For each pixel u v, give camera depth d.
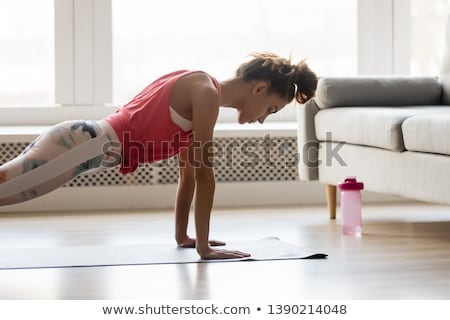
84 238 3.68
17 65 5.39
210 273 2.80
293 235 3.73
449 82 4.51
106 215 4.55
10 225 4.17
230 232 3.83
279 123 5.42
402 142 3.63
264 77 3.12
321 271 2.84
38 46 5.39
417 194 3.52
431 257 3.12
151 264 2.98
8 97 5.39
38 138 2.97
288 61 3.19
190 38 5.54
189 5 5.53
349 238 3.63
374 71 5.60
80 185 4.88
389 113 3.77
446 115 3.44
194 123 2.98
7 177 2.85
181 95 3.05
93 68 5.36
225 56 5.58
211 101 2.97
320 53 5.64
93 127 3.01
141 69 5.49
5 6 5.35
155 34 5.50
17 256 3.16
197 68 5.55
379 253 3.21
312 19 5.63
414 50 5.67
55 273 2.83
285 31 5.62
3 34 5.36
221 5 5.56
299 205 4.95
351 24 5.65
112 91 5.40
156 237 3.70
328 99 4.32
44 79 5.41
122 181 4.91
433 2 5.67
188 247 3.35
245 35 5.59
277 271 2.84
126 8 5.45
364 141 3.90
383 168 3.79
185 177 3.36
